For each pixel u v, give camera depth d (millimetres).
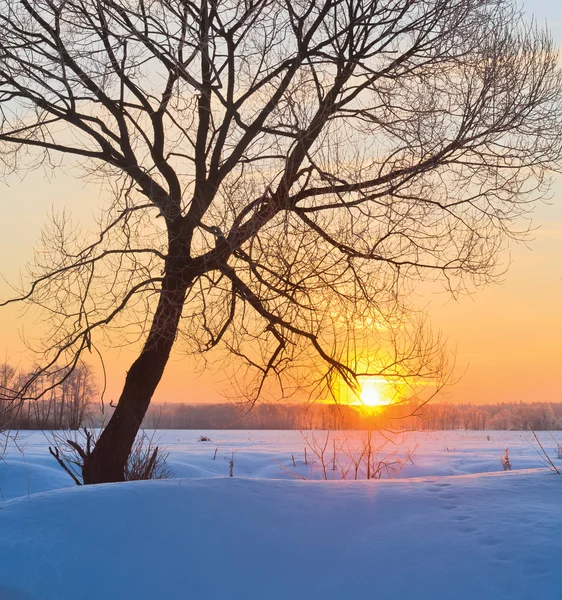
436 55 10602
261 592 5270
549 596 4734
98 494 6969
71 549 5871
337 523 6355
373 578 5328
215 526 6234
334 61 10586
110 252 9906
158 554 5793
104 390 10609
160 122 11078
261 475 21078
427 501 6938
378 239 10281
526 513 6379
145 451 13406
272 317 10016
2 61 10219
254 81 10883
